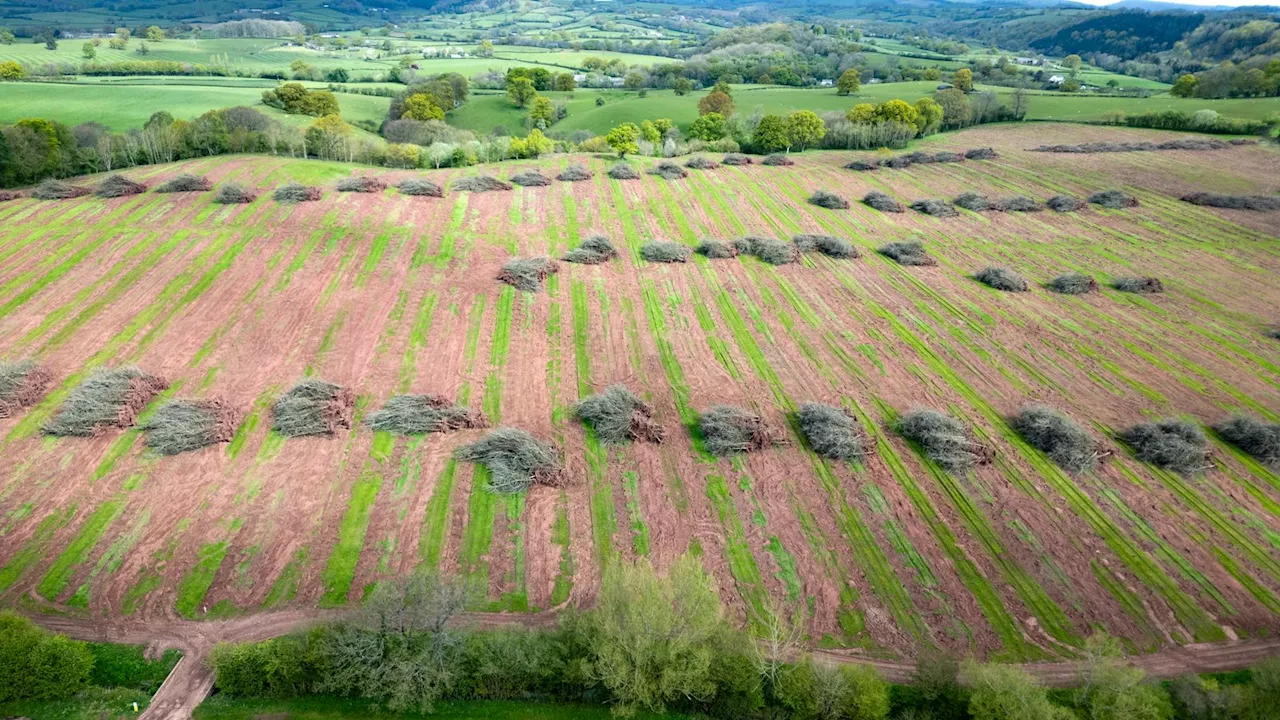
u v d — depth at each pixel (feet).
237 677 81.97
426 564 101.45
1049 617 95.71
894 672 87.71
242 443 123.44
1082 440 124.88
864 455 125.39
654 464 122.93
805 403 137.18
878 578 101.40
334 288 176.55
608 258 202.39
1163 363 154.20
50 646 82.17
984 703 76.13
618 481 118.83
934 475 121.29
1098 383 147.23
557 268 194.49
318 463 119.85
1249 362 154.61
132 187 222.69
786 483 119.14
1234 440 128.88
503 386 143.64
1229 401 141.38
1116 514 112.98
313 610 93.81
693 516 111.75
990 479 120.26
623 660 78.64
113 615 92.12
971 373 150.71
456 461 122.01
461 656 83.92
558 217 231.30
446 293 178.40
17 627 83.51
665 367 152.15
